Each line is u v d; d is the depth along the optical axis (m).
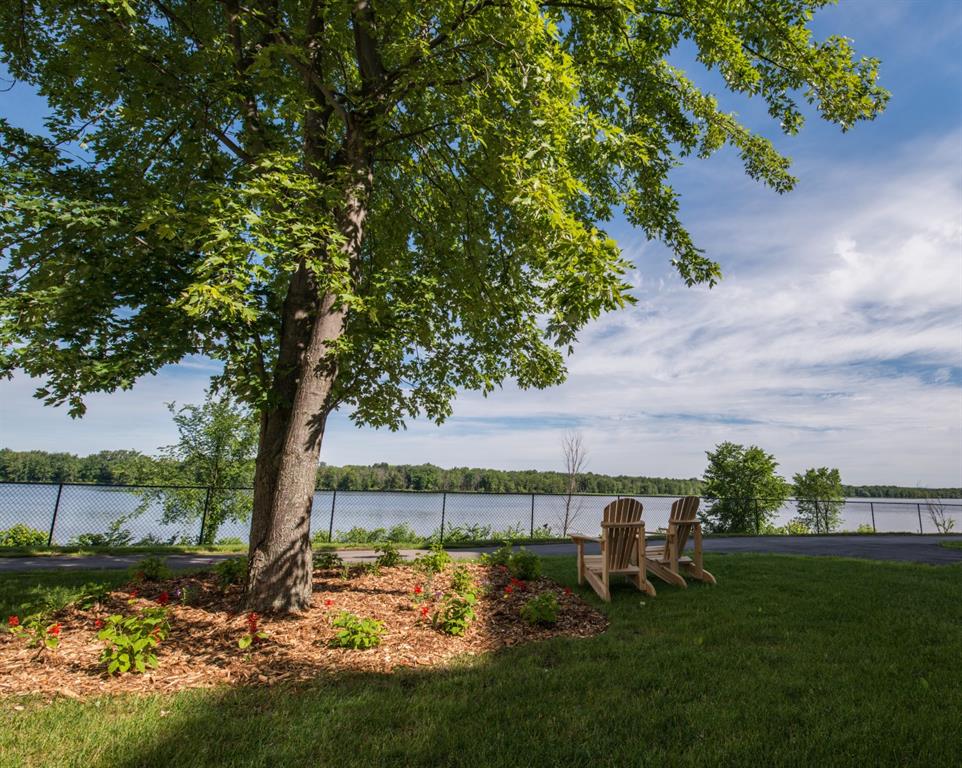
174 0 7.44
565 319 5.45
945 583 7.14
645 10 9.11
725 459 21.83
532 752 2.74
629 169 9.08
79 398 6.53
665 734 2.95
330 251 5.33
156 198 6.02
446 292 8.70
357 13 6.32
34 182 5.99
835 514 21.45
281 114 7.80
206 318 6.13
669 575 7.35
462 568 8.25
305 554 5.70
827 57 9.21
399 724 3.10
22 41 7.32
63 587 6.55
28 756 2.66
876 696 3.41
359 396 9.02
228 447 15.62
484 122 5.98
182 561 10.26
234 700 3.41
